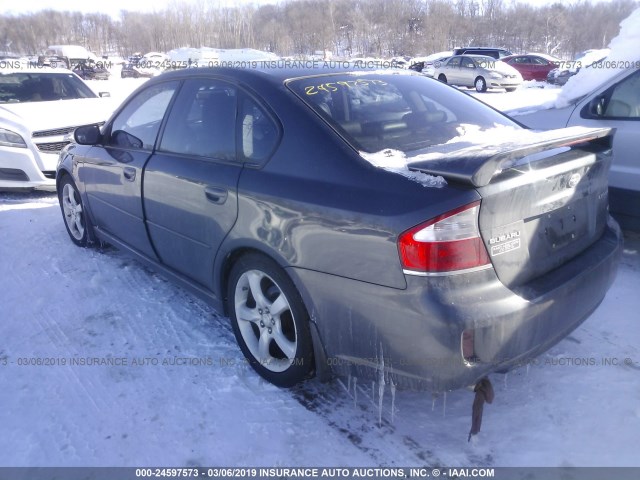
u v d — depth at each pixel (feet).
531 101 53.21
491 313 6.71
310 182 7.87
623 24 14.42
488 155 6.77
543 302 7.14
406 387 7.32
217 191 9.14
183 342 10.50
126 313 11.62
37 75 25.43
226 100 9.70
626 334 10.23
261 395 8.96
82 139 12.92
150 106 11.76
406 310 6.81
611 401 8.52
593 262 8.16
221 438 8.07
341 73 9.97
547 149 7.45
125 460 7.73
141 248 12.14
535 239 7.39
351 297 7.34
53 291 12.72
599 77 13.94
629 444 7.69
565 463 7.43
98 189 13.24
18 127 20.30
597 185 8.59
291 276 8.05
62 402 8.91
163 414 8.59
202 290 10.39
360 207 7.14
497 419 8.27
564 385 8.93
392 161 7.57
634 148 12.74
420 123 9.09
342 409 8.60
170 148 10.78
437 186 6.84
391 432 8.10
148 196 11.07
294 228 7.86
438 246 6.59
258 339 9.50
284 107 8.70
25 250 15.39
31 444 8.05
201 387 9.19
